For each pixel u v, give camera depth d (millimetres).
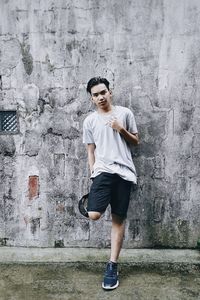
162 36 2945
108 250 3238
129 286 2779
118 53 2980
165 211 3205
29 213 3248
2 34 2990
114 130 2766
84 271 2979
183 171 3137
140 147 3117
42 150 3150
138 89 3023
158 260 3102
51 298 2645
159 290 2729
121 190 2777
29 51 3004
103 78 2746
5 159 3178
